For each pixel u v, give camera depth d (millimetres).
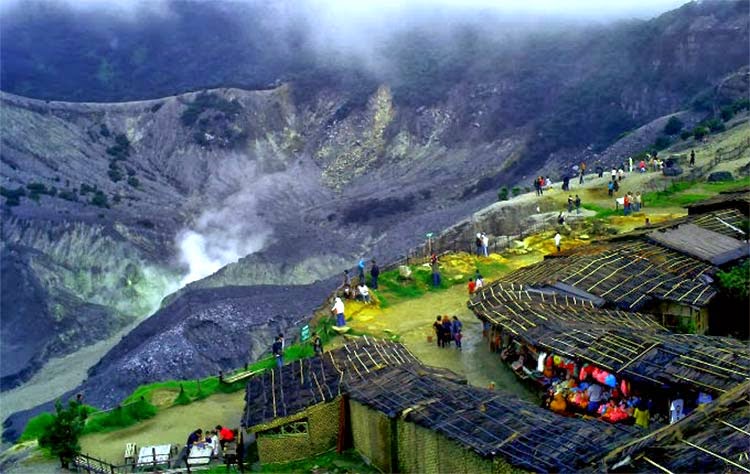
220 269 111750
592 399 27188
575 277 36969
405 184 153750
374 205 138875
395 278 48281
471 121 172750
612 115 159125
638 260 38906
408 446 23734
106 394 64688
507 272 49375
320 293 85625
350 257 116312
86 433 31172
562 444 19750
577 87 171500
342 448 26844
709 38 154250
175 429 31359
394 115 183500
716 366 24562
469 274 49156
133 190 154375
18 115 166375
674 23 165625
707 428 17859
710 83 148125
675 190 67000
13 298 104000
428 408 23594
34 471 27859
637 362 26281
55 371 87750
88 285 113188
